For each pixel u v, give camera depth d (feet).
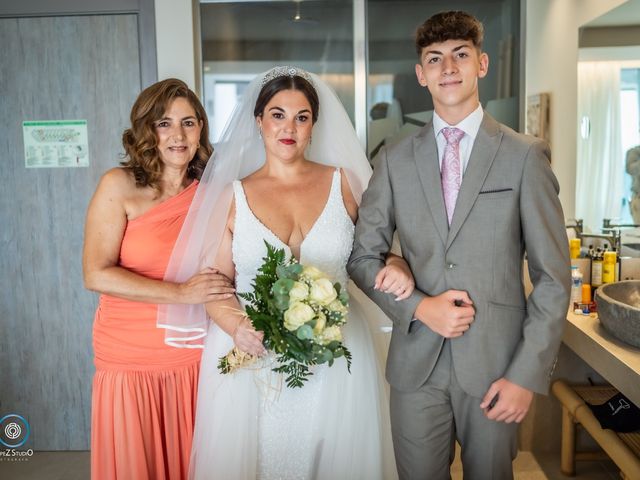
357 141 7.02
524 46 11.69
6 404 11.24
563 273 5.40
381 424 7.07
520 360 5.41
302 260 6.45
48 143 10.82
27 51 10.66
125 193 7.02
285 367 5.96
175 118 7.01
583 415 8.66
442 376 5.89
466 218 5.60
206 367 6.75
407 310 5.78
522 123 11.87
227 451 6.41
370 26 11.41
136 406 7.04
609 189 9.41
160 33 10.66
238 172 6.66
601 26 9.21
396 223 6.07
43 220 10.94
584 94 9.74
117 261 7.11
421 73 5.93
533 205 5.42
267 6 11.28
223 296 6.46
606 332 7.94
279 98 6.30
